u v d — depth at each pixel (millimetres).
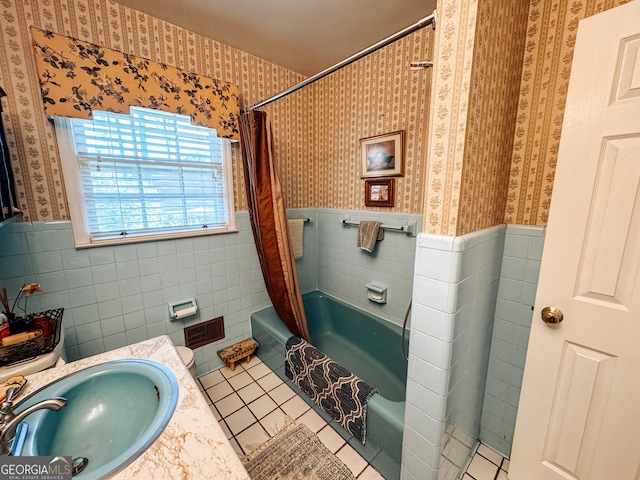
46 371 889
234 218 2170
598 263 986
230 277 2230
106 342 1738
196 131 1937
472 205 1050
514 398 1429
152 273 1861
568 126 991
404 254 2035
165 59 1717
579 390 1083
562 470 1182
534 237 1280
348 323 2502
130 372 907
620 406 998
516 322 1377
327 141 2479
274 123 2312
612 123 907
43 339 1110
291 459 1467
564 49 1138
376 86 2023
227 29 1781
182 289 2002
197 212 2027
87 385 868
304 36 1864
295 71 2379
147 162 1771
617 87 892
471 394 1352
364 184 2225
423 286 1075
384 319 2244
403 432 1237
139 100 1618
